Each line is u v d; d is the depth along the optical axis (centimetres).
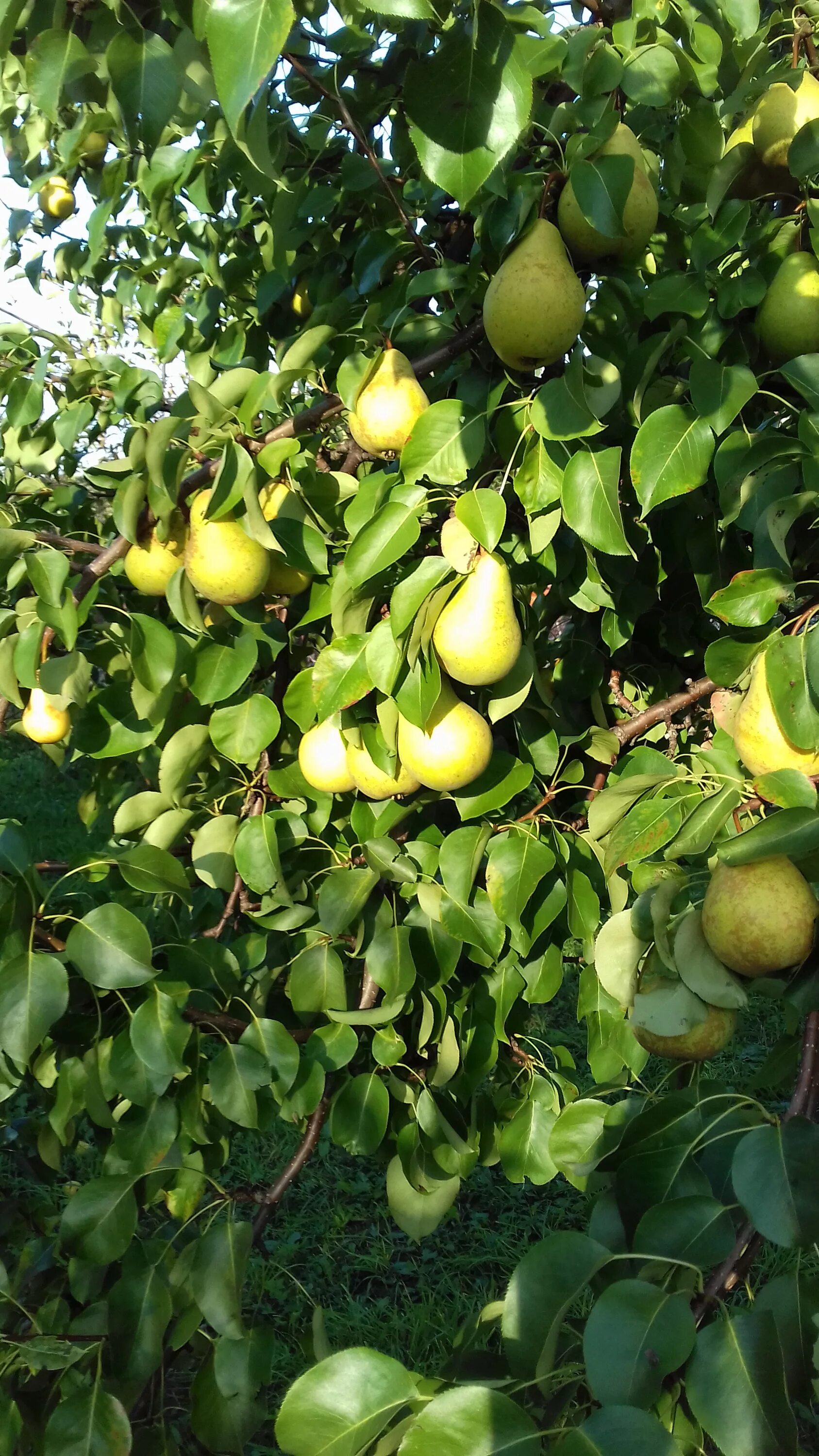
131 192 317
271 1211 193
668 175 193
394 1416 119
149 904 235
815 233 162
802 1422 277
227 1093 183
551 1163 213
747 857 134
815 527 174
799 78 169
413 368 180
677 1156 140
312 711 194
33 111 284
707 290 170
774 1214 120
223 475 167
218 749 199
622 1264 140
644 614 234
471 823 212
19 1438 184
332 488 189
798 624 150
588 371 161
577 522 157
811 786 142
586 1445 100
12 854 168
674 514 199
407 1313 357
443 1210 213
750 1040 510
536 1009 541
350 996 230
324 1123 216
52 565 171
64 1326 193
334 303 222
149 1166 181
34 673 179
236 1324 173
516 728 199
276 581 195
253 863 200
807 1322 122
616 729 204
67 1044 199
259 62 93
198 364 280
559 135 163
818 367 157
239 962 210
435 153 121
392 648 160
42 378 263
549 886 193
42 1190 377
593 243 161
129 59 131
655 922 153
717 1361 110
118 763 294
